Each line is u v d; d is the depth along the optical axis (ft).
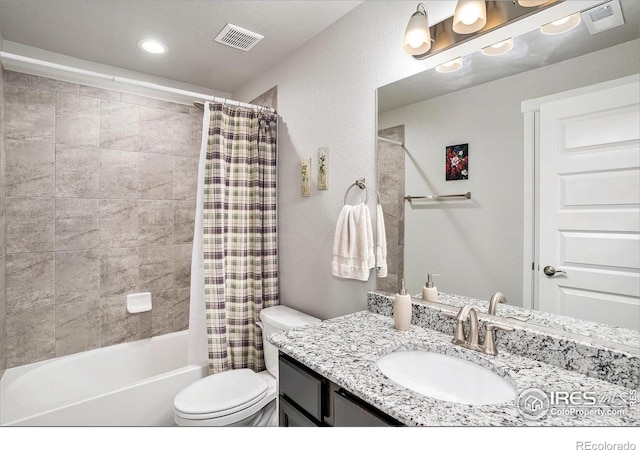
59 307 7.55
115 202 8.24
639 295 3.04
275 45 7.04
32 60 5.50
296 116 7.19
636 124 3.05
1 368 6.49
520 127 3.84
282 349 4.06
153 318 8.85
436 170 4.64
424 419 2.61
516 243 3.88
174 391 6.59
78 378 7.41
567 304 3.50
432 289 4.72
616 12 3.19
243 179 7.35
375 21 5.42
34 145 7.18
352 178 5.85
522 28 3.83
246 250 7.43
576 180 3.43
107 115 8.09
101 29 6.47
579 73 3.40
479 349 3.77
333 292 6.29
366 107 5.58
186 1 5.62
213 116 6.93
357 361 3.60
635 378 2.95
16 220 7.02
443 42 4.47
